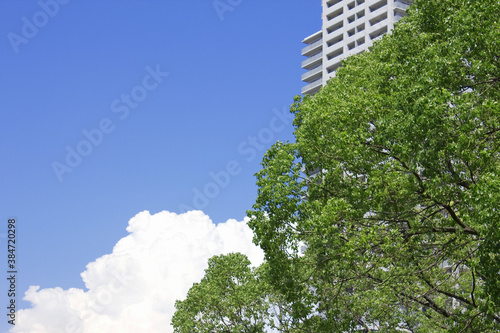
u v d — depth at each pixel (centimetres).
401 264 2259
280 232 2325
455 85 1764
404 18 2248
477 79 1803
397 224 2028
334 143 2080
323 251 2114
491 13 1766
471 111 1595
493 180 1462
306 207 2209
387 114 1941
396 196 1883
